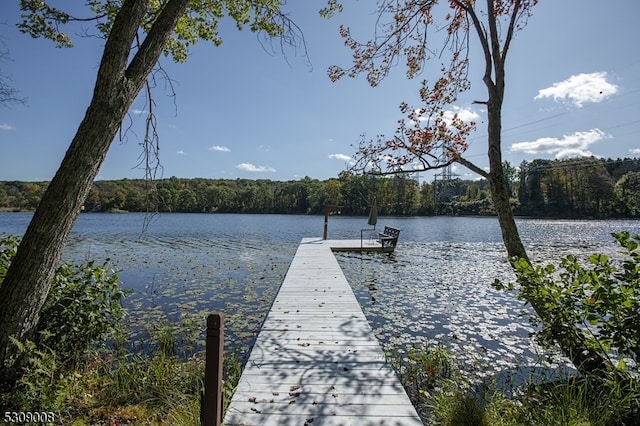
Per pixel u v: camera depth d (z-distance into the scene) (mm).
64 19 4285
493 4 4598
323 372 3256
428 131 4793
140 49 3248
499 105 4598
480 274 9977
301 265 9219
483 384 3545
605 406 2553
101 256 13180
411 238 22422
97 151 2980
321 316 4949
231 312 6250
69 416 2648
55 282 3305
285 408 2643
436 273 10070
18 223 28609
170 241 18781
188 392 3150
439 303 6891
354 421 2484
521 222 43094
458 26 5453
